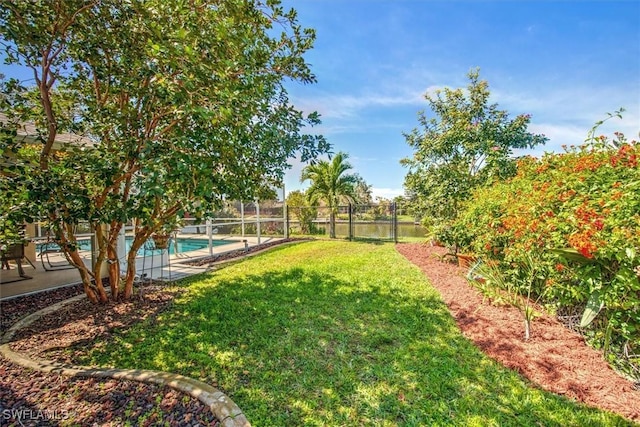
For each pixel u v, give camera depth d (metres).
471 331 3.55
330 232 13.58
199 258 8.43
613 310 2.72
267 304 4.52
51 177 3.19
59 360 2.98
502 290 4.30
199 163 3.13
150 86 3.56
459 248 7.09
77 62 4.17
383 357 3.03
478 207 5.38
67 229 4.09
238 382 2.65
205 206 3.31
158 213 4.61
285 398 2.45
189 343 3.35
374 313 4.13
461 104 8.41
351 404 2.38
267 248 10.45
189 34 2.98
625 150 3.35
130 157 3.49
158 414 2.23
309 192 14.72
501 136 7.77
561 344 3.15
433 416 2.24
